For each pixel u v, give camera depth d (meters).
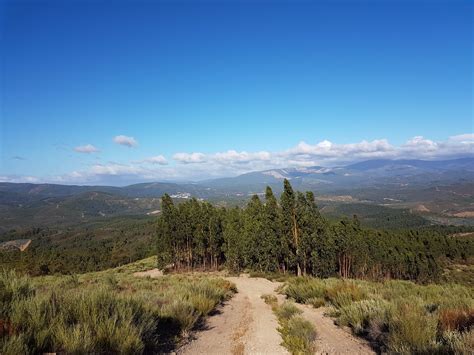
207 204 52.75
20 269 49.56
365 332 8.78
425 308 9.23
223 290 17.80
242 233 43.50
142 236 163.12
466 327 6.78
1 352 4.49
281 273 37.31
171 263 54.97
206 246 50.62
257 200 44.91
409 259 49.47
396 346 6.39
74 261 84.88
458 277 55.97
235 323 11.10
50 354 4.93
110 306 7.12
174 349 7.34
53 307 6.17
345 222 46.72
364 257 43.41
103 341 5.70
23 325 5.35
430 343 6.12
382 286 16.41
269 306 15.90
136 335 6.33
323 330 9.52
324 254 36.94
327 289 15.38
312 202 37.09
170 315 9.20
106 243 162.38
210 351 7.51
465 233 152.38
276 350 7.75
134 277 28.28
